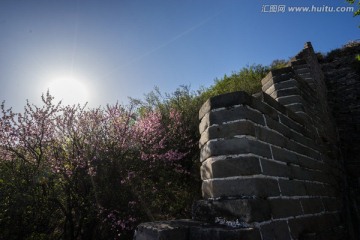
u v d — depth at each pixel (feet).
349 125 20.68
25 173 10.18
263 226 5.03
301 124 9.85
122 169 12.31
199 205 5.73
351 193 12.57
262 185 5.52
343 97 24.39
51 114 11.30
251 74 26.17
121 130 12.92
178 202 14.23
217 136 5.96
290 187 6.84
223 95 6.29
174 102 20.06
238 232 4.58
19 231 9.38
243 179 5.38
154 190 12.76
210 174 5.76
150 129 14.33
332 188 10.87
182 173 15.87
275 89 12.18
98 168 11.84
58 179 10.91
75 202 10.75
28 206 9.58
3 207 9.25
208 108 6.39
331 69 29.78
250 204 4.99
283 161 7.04
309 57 21.56
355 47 31.53
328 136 14.47
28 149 10.79
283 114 8.34
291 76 12.02
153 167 13.76
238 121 5.91
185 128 17.34
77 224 10.85
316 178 9.29
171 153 14.60
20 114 10.79
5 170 10.25
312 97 13.99
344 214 10.80
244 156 5.57
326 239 7.57
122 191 11.84
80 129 12.27
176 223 5.35
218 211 5.29
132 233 11.08
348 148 18.06
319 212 8.15
